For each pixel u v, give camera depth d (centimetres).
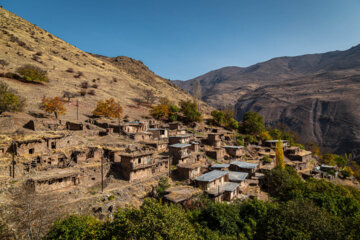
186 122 11312
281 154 7681
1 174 3597
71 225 2361
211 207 3559
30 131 5266
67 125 6612
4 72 9575
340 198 4531
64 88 10988
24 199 3116
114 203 3594
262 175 6819
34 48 14100
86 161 4816
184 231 2370
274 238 2886
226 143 9356
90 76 14588
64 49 17312
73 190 3762
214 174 5272
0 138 4384
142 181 4709
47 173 3975
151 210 2430
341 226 2950
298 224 2920
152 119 10369
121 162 4800
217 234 3100
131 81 17625
